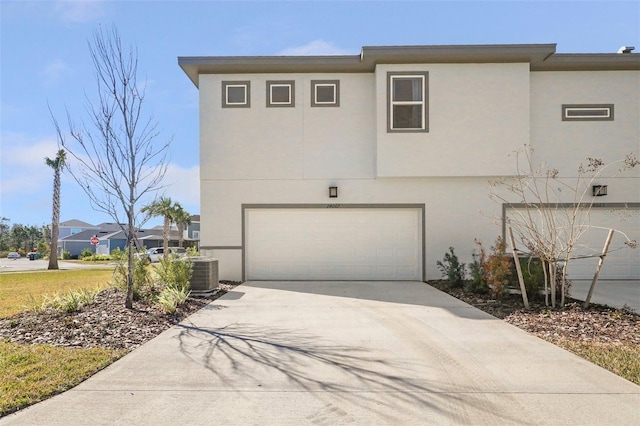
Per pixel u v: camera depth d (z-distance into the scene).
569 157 13.13
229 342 6.18
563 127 13.17
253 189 13.12
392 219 13.16
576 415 3.87
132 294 8.59
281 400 4.20
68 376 4.73
